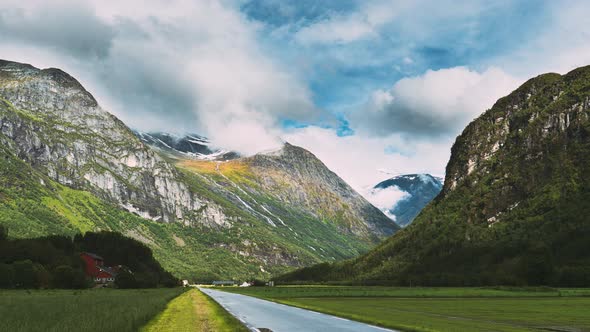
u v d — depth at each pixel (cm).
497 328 3778
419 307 7275
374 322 3844
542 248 18938
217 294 12481
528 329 3791
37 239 18662
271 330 3272
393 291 15875
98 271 18500
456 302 9362
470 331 3400
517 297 12156
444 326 3803
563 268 18000
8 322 3133
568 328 4075
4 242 15712
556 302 9450
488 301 9900
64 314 3784
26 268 11631
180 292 11844
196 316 4322
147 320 3794
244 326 3497
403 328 3422
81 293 9219
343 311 5619
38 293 9081
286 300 9281
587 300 10419
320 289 19600
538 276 18138
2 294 8244
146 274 19888
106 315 3538
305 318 4366
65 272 12669
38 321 3288
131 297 7119
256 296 11250
